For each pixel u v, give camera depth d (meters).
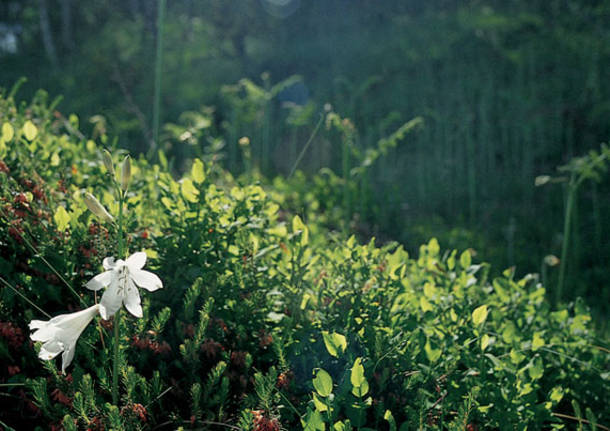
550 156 9.62
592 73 10.30
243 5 15.92
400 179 8.94
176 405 1.87
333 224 5.93
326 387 1.66
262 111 9.33
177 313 2.03
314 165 9.34
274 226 2.68
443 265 2.74
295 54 14.58
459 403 2.08
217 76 12.83
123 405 1.77
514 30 12.26
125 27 12.89
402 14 15.11
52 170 2.42
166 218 2.32
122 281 1.39
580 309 2.74
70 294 2.00
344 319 2.13
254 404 1.79
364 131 10.70
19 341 1.81
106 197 2.20
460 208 8.16
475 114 10.65
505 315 2.69
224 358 1.95
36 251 1.94
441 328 2.37
